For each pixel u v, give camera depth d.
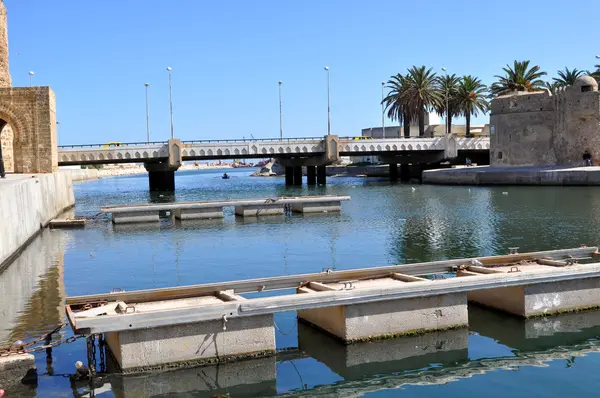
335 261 21.33
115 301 12.20
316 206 38.34
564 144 60.59
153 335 10.61
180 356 10.76
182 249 24.91
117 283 18.38
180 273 19.77
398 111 83.88
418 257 21.80
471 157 87.31
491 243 24.70
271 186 75.56
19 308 15.33
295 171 76.06
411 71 81.50
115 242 27.27
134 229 32.00
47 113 41.41
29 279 19.17
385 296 11.92
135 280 18.78
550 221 31.03
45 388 10.22
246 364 11.06
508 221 31.52
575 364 11.02
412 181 74.50
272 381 10.49
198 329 10.87
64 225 33.41
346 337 11.86
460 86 84.12
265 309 11.14
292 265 20.72
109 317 10.23
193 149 62.66
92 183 114.81
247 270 19.98
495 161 67.75
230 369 10.85
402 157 78.88
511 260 15.68
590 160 58.97
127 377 10.45
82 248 25.62
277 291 15.95
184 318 10.62
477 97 83.75
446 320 12.55
